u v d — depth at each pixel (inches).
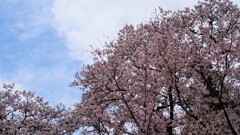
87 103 669.9
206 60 520.1
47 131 748.0
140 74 546.3
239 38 536.1
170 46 521.3
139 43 710.5
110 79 557.9
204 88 575.5
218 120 543.8
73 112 707.4
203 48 549.0
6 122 697.6
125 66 557.3
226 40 534.6
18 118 740.7
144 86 523.5
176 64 511.8
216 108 591.2
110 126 550.0
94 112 636.1
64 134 740.7
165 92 565.9
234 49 522.3
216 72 533.0
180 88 546.9
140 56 592.4
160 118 565.3
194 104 585.6
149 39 704.4
